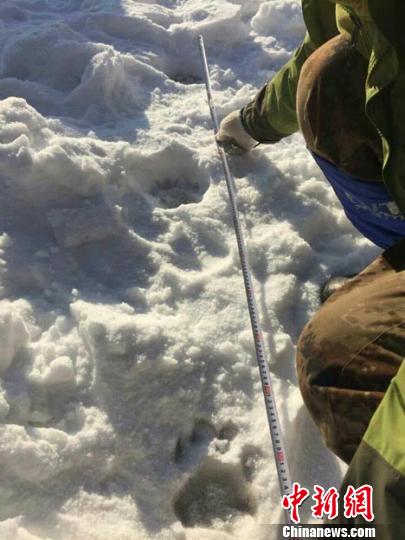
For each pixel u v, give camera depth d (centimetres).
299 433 154
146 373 157
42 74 250
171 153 219
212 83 265
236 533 140
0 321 151
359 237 204
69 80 249
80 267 184
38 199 192
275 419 136
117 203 200
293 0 303
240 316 175
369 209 154
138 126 230
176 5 307
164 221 198
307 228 203
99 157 203
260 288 183
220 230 198
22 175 190
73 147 200
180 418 153
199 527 141
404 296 128
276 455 130
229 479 149
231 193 197
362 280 143
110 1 290
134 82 252
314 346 129
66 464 140
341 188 156
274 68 283
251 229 200
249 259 190
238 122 206
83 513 135
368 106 121
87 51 245
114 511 137
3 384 149
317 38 163
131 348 157
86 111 234
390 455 89
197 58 279
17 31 262
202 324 172
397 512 85
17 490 135
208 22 284
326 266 193
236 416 156
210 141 230
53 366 152
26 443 138
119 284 181
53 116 232
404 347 119
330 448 129
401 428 91
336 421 121
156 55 271
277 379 164
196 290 181
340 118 139
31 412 148
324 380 124
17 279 176
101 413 149
